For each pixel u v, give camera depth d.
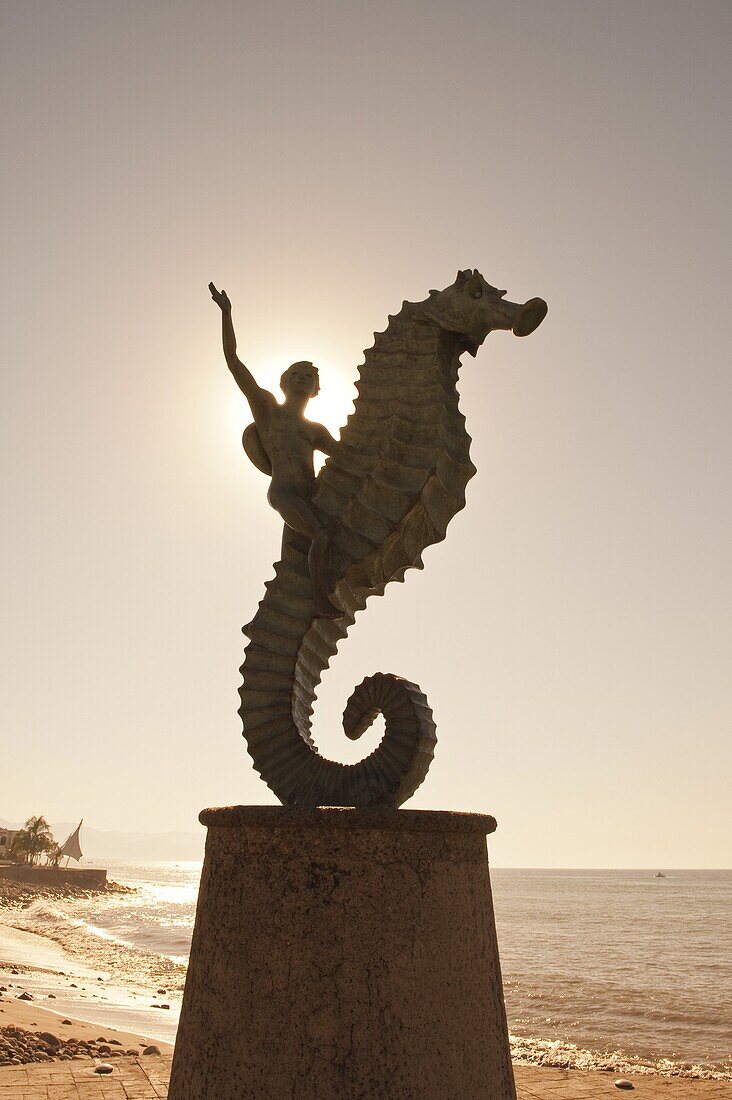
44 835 89.25
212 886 4.11
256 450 5.13
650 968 33.66
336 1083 3.62
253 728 4.59
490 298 4.68
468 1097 3.75
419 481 4.66
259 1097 3.65
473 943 4.02
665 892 133.75
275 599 4.75
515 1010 23.09
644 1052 17.67
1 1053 9.27
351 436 4.92
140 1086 7.46
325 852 3.89
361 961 3.75
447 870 3.99
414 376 4.85
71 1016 16.39
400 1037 3.68
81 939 41.16
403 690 4.44
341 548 4.69
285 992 3.75
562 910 81.25
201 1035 3.88
